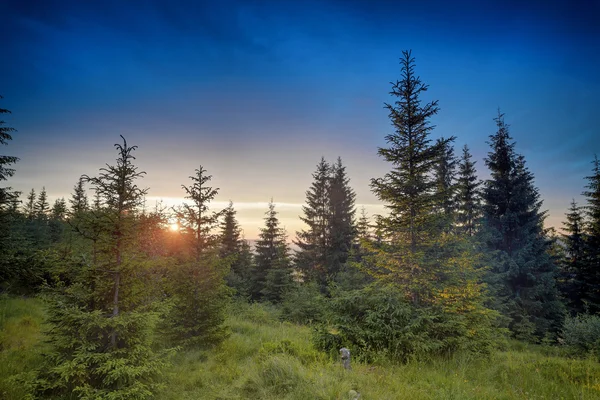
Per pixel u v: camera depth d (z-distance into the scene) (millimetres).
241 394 6812
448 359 9430
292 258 34469
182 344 9820
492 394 6867
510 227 23000
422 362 8875
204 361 9211
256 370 7906
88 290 6887
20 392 6383
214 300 10695
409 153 11555
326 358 9195
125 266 6891
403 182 11367
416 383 7391
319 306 11781
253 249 39375
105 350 6664
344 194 34750
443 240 11164
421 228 11320
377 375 7770
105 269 6816
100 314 6637
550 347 16641
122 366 6027
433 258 11055
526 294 21219
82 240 7039
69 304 6512
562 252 25938
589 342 13617
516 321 20969
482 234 21938
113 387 6328
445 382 7531
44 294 6613
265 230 37656
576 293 24000
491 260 21438
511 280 22141
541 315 21375
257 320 18188
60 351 6695
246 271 37469
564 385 7730
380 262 11305
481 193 23938
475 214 23688
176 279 10180
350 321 10203
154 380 7340
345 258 30750
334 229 32281
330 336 10086
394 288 10297
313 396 6352
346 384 6820
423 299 10484
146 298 7625
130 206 7266
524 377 8172
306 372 7547
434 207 11758
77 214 6820
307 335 13055
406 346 9398
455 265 11227
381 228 11641
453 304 10164
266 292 31094
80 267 6750
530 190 23641
